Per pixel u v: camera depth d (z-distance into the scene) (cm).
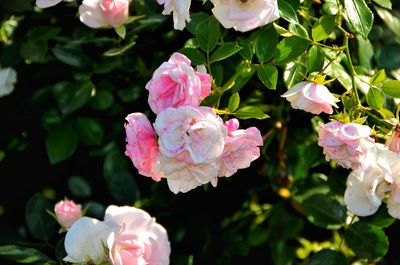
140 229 117
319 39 113
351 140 106
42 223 131
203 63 115
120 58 139
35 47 140
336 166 135
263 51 114
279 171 152
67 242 112
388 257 147
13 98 150
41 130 152
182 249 154
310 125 141
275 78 113
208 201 152
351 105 112
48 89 147
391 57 131
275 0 107
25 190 155
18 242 131
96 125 143
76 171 153
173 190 106
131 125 105
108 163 144
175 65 105
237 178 152
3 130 152
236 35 130
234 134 104
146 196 150
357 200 111
